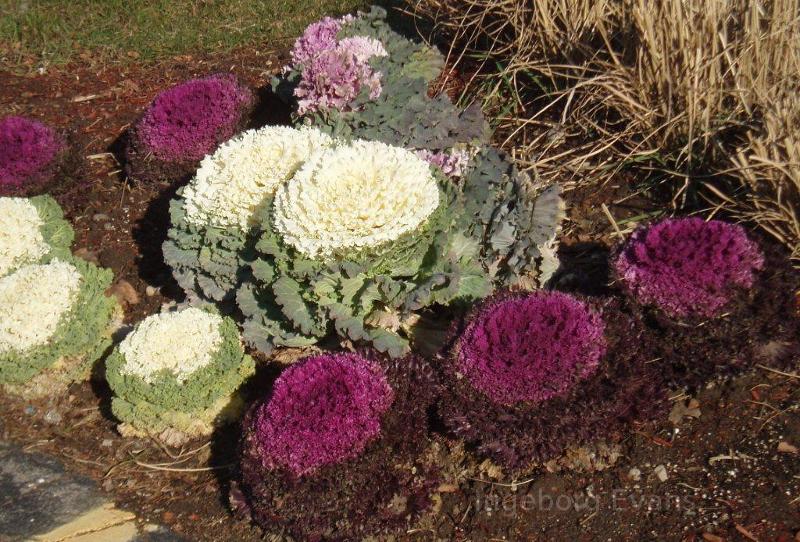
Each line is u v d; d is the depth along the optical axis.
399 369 1.77
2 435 1.95
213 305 1.98
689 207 2.04
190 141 2.29
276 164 1.94
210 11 3.08
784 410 1.75
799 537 1.61
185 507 1.80
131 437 1.92
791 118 1.91
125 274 2.22
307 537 1.68
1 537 1.77
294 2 3.03
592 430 1.70
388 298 1.82
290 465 1.66
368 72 2.12
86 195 2.37
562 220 2.10
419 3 2.61
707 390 1.79
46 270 1.98
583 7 2.24
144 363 1.84
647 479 1.72
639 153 2.08
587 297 1.81
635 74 2.13
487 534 1.71
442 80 2.48
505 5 2.42
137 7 3.17
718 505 1.67
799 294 1.82
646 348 1.76
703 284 1.75
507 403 1.71
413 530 1.72
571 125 2.24
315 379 1.72
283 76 2.40
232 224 1.95
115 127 2.59
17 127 2.31
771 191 1.93
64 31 3.09
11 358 1.93
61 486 1.85
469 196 1.99
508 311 1.75
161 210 2.34
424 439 1.73
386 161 1.84
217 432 1.90
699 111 2.03
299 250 1.81
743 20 2.04
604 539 1.67
